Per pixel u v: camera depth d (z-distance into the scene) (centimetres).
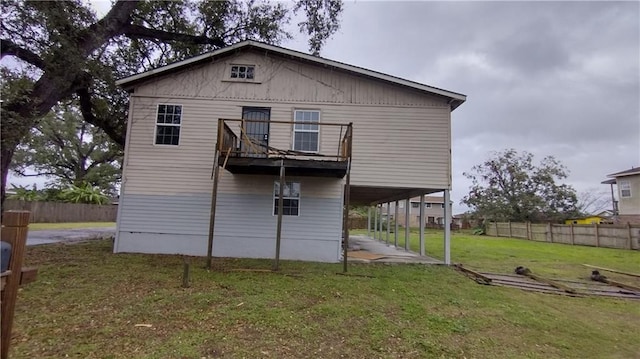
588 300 705
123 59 1307
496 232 2970
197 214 1053
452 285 757
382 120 1079
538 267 1124
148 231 1042
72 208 2564
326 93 1091
